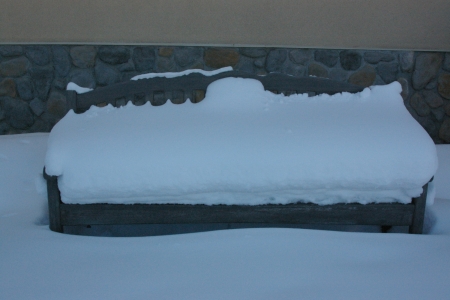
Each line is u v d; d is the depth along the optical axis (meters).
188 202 2.17
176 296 1.55
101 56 4.57
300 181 2.10
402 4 4.61
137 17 4.50
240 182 2.09
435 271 1.74
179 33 4.58
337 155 2.11
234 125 2.26
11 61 4.51
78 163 2.09
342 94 2.57
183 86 2.62
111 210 2.18
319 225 2.40
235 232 2.08
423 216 2.23
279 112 2.39
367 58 4.76
